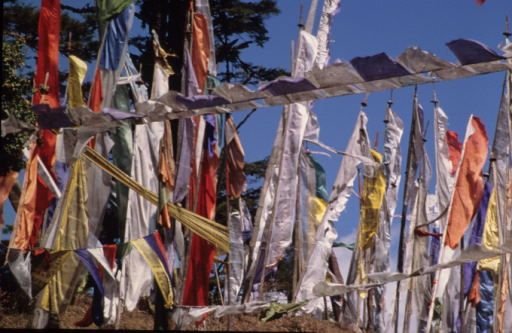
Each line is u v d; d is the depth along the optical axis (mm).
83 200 29453
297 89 22547
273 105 23125
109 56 30703
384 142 36062
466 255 25750
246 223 34250
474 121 31469
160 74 31734
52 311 28891
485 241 31406
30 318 29859
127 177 29781
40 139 28594
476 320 33688
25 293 28531
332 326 34250
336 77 21875
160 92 31594
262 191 31906
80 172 29438
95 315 29484
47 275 28766
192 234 30453
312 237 32312
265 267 31156
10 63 27156
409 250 34125
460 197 31547
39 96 29297
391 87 21703
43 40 29562
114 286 29141
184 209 30281
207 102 23734
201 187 31219
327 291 27906
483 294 33844
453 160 35125
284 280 40000
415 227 33969
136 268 29891
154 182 30906
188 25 32000
